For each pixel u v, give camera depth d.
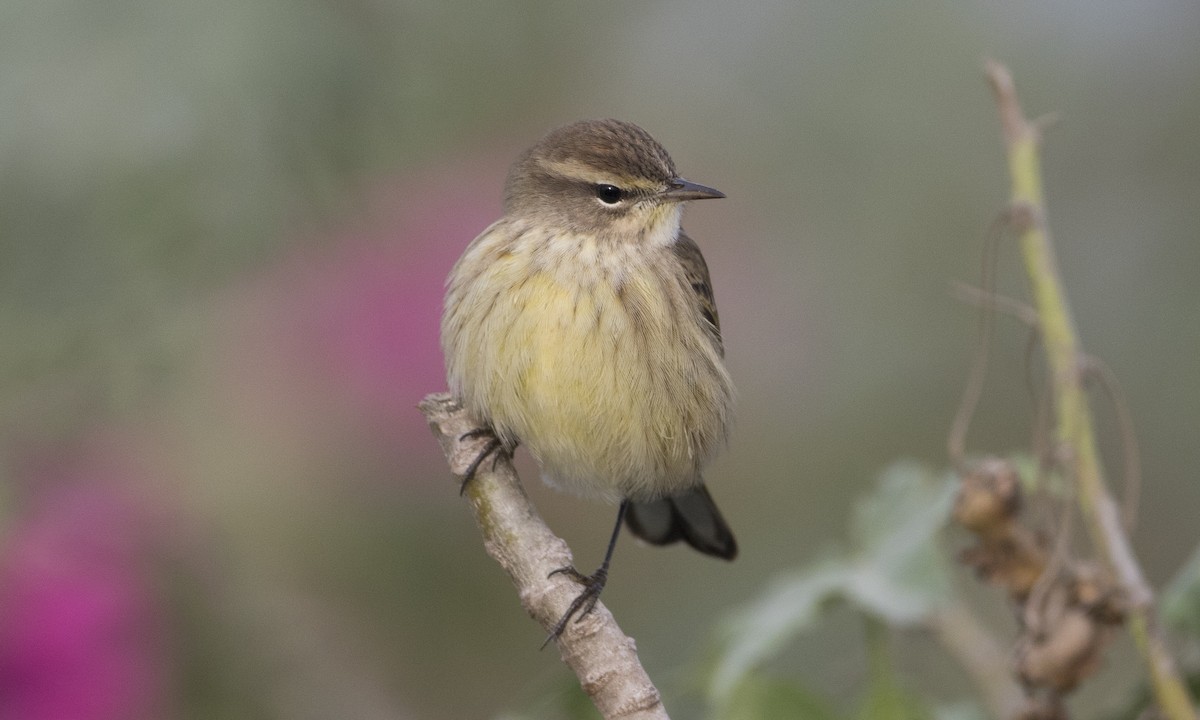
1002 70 8.20
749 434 14.20
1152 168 14.91
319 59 10.49
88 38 10.10
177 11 10.16
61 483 10.31
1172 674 7.67
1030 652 7.99
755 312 14.37
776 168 14.64
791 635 8.84
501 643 12.64
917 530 8.93
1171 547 13.66
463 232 12.13
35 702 9.63
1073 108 14.81
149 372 10.62
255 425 11.44
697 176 14.55
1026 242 8.03
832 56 14.67
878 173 14.52
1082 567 7.98
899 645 12.09
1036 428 8.26
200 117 10.12
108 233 10.16
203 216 10.21
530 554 7.01
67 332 10.31
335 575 11.88
